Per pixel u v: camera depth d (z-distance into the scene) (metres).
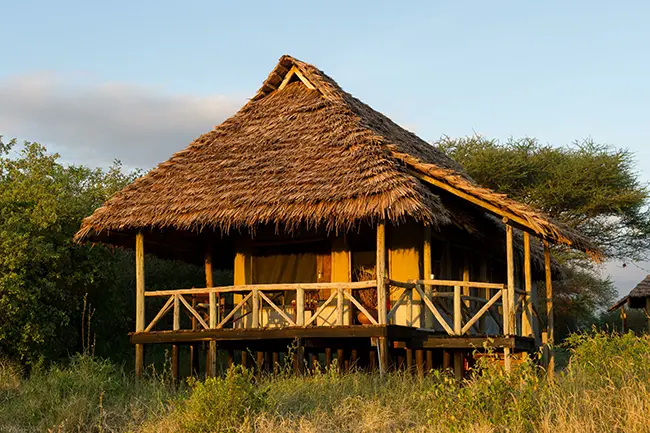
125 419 12.82
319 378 13.62
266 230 17.17
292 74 17.66
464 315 16.53
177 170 16.69
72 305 19.33
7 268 17.78
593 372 12.26
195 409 11.46
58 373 14.79
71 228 19.67
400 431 10.87
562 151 35.66
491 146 35.69
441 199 15.77
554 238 14.87
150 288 24.98
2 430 12.66
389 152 15.03
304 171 14.96
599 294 36.59
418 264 15.70
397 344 15.28
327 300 14.88
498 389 10.76
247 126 17.19
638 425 9.51
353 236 16.47
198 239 18.36
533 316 20.66
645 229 34.69
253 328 15.03
